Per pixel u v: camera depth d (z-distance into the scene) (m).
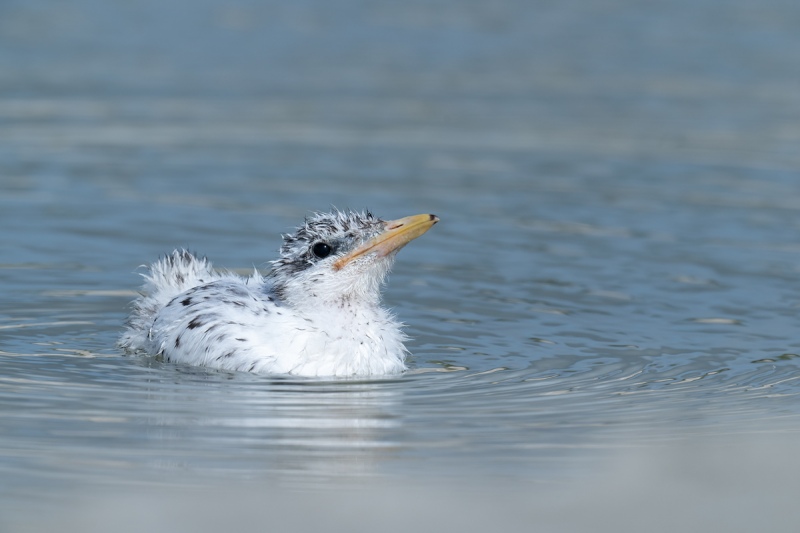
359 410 10.98
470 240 17.80
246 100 26.91
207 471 9.46
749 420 10.88
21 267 16.00
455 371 12.34
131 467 9.50
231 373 11.92
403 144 23.73
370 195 20.03
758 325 14.20
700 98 27.86
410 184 20.81
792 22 36.47
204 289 12.58
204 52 31.66
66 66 29.39
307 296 12.23
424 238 17.89
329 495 9.03
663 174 21.78
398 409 11.05
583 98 27.89
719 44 33.62
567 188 20.75
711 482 9.44
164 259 13.51
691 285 15.80
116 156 22.12
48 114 25.00
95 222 18.22
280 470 9.50
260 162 22.05
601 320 14.34
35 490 9.02
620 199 20.12
